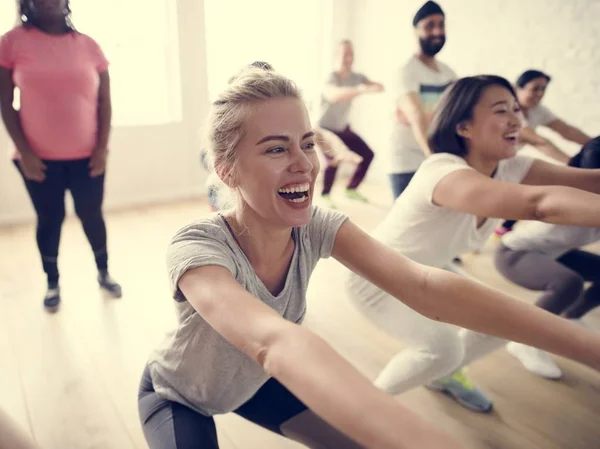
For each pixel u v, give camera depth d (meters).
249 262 0.88
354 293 1.51
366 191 4.44
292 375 0.58
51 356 1.96
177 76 4.02
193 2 3.90
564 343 0.79
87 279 2.67
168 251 0.82
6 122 2.13
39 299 2.44
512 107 1.35
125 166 3.96
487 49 3.61
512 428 1.58
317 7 4.59
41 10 2.07
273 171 0.78
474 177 1.21
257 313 0.67
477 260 2.88
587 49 2.99
